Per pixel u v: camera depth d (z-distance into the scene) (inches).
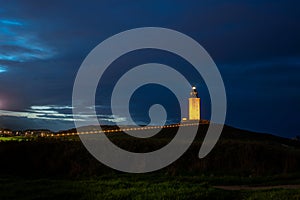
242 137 2324.1
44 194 816.3
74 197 800.9
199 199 780.0
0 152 1274.6
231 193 840.9
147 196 780.6
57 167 1237.1
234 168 1338.6
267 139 2485.2
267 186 1040.8
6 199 780.0
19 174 1195.9
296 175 1205.1
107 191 848.3
